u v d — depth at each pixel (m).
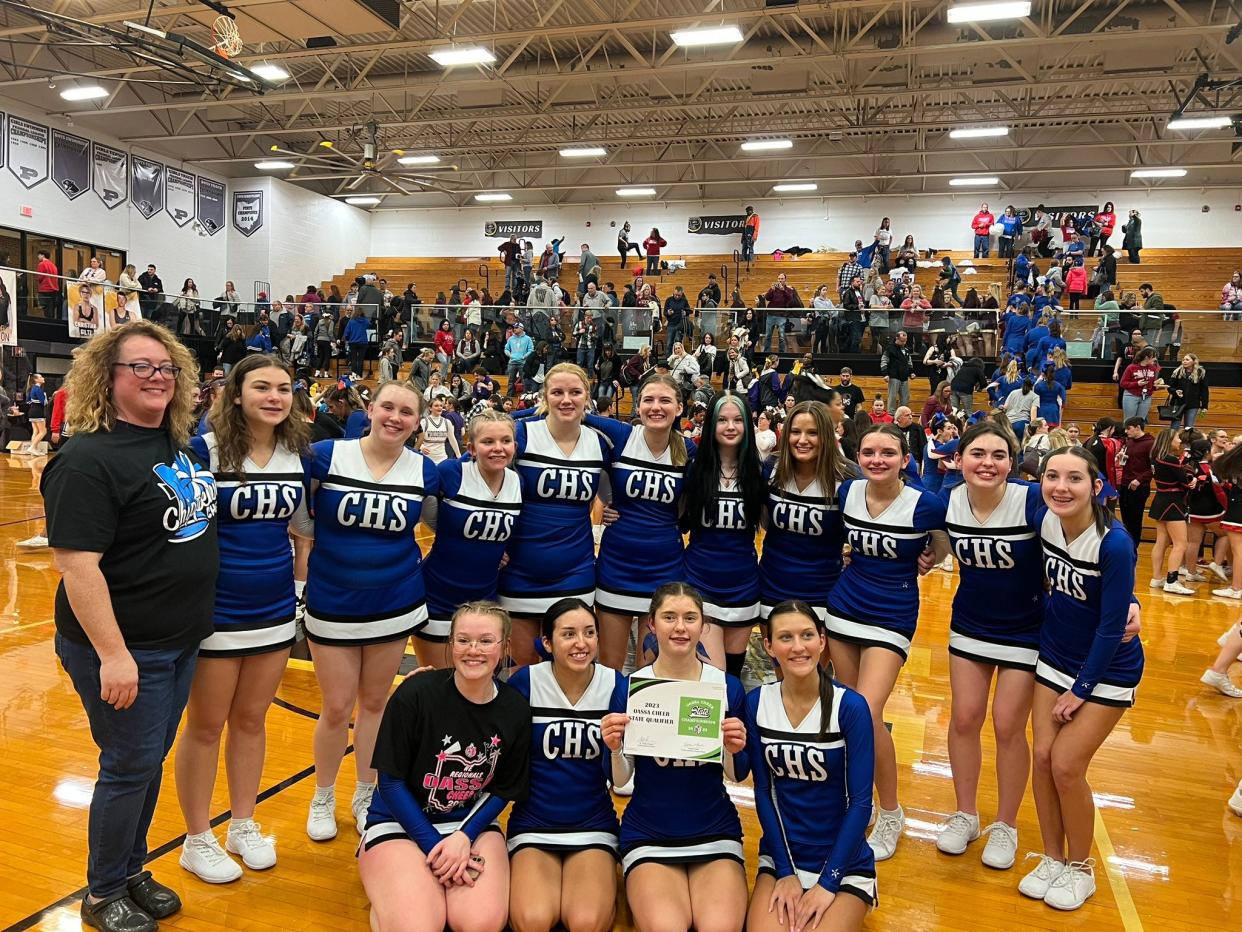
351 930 2.60
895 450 3.07
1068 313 14.13
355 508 2.93
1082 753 2.81
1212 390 13.48
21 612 5.90
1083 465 2.73
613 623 3.52
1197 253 19.91
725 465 3.44
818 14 13.67
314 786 3.58
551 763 2.71
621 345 14.67
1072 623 2.88
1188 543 8.39
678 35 11.98
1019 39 12.89
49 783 3.47
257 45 15.78
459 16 13.30
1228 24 11.96
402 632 3.04
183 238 21.06
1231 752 4.29
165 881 2.83
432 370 14.39
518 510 3.28
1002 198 21.59
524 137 20.88
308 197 23.52
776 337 14.75
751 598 3.48
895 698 4.90
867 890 2.47
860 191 22.39
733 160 21.77
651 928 2.36
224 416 2.74
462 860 2.48
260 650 2.77
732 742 2.59
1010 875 3.07
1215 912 2.88
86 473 2.26
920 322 14.26
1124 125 19.98
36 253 17.67
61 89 17.58
